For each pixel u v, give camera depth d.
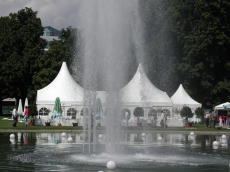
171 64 66.50
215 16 65.31
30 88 75.81
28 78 79.44
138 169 16.81
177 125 48.78
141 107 48.34
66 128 41.56
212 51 64.56
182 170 16.66
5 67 77.38
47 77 72.56
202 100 67.69
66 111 48.31
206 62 65.25
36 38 81.94
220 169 17.02
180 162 19.05
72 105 48.31
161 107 49.69
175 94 57.69
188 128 43.66
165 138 33.94
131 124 47.88
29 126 44.81
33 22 80.88
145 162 18.98
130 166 17.66
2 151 22.75
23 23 82.81
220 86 64.75
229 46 66.69
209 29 63.31
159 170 16.62
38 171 15.84
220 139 33.03
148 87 50.38
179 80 67.06
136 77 50.56
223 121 57.03
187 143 28.97
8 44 80.62
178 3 67.81
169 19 66.88
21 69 77.12
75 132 39.31
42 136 33.94
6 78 77.62
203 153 22.73
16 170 16.05
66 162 18.55
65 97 48.75
